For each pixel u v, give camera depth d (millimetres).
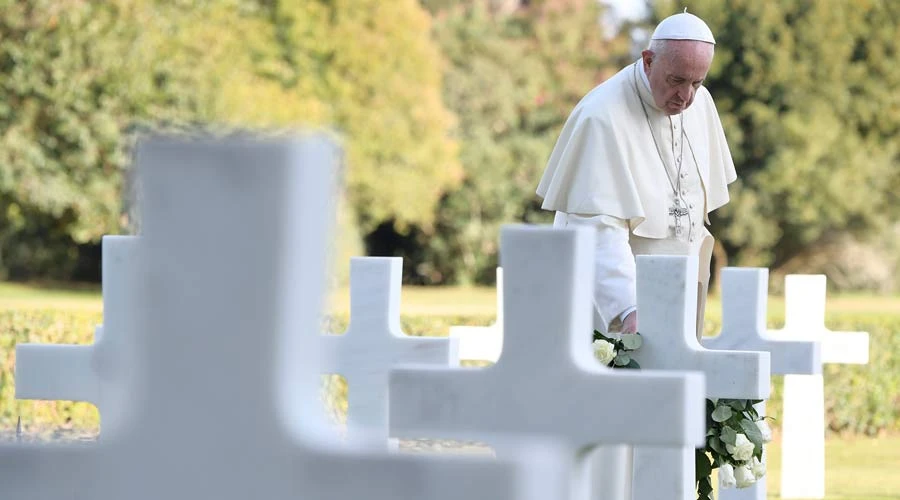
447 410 4434
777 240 50281
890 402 20422
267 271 3164
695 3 49156
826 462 17078
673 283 7578
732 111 49031
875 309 43844
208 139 3135
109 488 3297
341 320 20125
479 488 3100
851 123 48906
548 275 4262
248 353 3197
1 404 17359
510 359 4348
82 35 36625
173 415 3236
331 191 3240
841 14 48375
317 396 3289
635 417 4266
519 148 50250
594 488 7910
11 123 37500
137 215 3186
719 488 9922
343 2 44656
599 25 50812
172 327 3205
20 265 49156
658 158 9203
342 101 44906
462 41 49875
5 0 36125
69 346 8664
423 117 46406
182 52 38500
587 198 9016
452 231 51219
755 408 9273
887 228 50281
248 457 3219
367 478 3164
